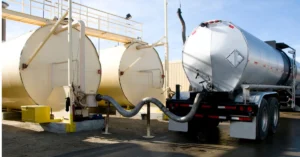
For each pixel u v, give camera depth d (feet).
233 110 24.54
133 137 27.02
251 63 25.94
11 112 37.01
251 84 27.32
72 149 21.58
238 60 25.41
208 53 26.63
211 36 26.81
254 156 20.02
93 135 27.45
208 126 29.73
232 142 24.99
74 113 29.32
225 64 25.96
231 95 25.61
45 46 34.94
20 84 32.50
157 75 52.65
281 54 37.68
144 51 50.60
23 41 33.60
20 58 32.35
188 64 28.12
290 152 21.20
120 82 45.44
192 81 27.99
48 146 22.39
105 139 25.72
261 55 28.40
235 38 25.82
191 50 27.86
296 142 25.00
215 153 20.89
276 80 35.53
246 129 23.88
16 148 21.52
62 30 34.78
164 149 22.09
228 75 25.94
